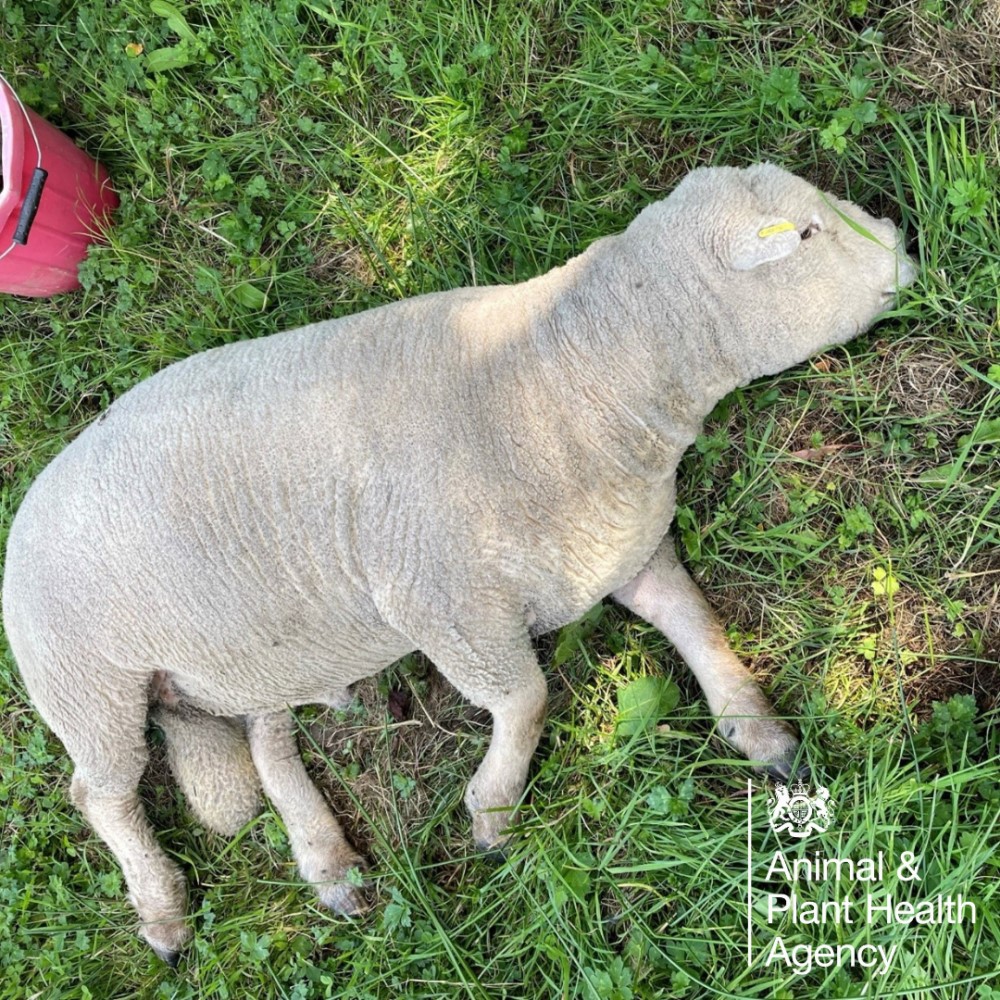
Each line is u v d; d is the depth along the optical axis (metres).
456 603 1.08
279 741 1.36
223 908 1.37
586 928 1.23
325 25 1.41
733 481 1.26
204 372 1.14
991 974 1.09
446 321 1.11
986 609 1.19
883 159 1.23
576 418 1.05
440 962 1.27
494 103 1.36
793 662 1.24
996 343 1.17
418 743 1.36
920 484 1.21
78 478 1.14
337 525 1.09
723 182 1.04
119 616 1.15
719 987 1.17
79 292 1.47
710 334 1.03
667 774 1.24
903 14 1.22
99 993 1.38
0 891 1.41
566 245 1.32
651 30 1.29
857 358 1.22
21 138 1.29
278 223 1.42
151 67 1.41
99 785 1.26
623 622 1.30
